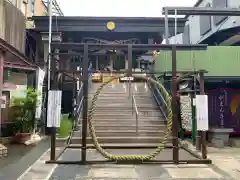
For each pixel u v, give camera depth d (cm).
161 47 767
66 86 1509
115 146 947
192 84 1048
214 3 1638
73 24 1681
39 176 616
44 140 1105
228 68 1039
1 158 786
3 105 1061
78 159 780
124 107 1248
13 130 1052
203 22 1784
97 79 1576
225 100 1212
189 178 603
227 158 802
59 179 596
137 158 719
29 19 1656
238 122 1209
